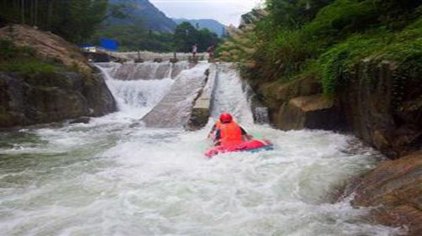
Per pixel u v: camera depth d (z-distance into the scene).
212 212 5.36
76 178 7.04
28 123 13.22
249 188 6.14
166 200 5.82
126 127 12.98
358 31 11.46
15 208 5.69
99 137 11.16
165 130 12.27
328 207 5.35
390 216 4.64
